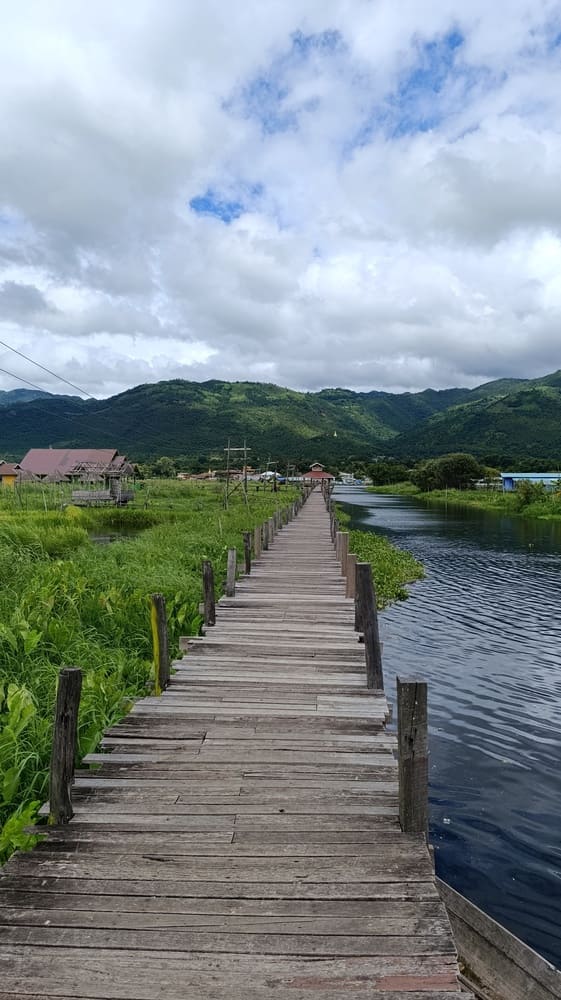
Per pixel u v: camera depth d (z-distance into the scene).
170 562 13.24
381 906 2.92
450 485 78.06
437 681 9.91
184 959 2.59
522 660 11.02
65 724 3.69
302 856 3.32
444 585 18.30
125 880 3.11
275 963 2.57
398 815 3.75
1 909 2.89
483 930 3.56
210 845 3.44
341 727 5.17
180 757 4.59
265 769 4.41
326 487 57.78
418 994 2.43
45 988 2.44
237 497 45.12
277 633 8.09
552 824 5.83
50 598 8.65
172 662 6.98
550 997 3.23
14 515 25.27
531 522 40.16
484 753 7.36
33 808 3.97
